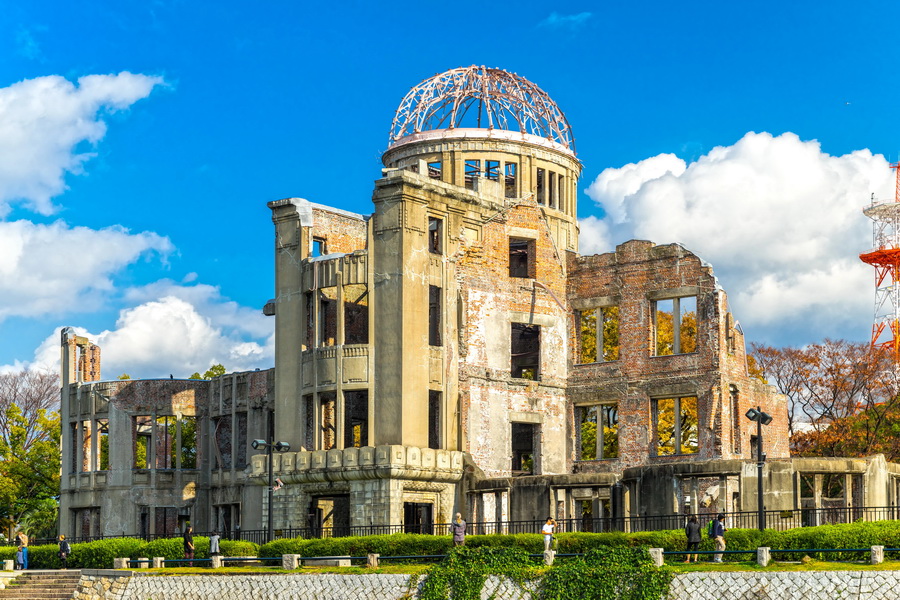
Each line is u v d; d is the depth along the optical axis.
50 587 51.09
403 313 58.66
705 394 61.53
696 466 53.91
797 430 85.69
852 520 53.34
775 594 38.09
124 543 56.56
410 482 57.81
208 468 72.94
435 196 61.41
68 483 75.19
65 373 77.06
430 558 47.75
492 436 62.47
